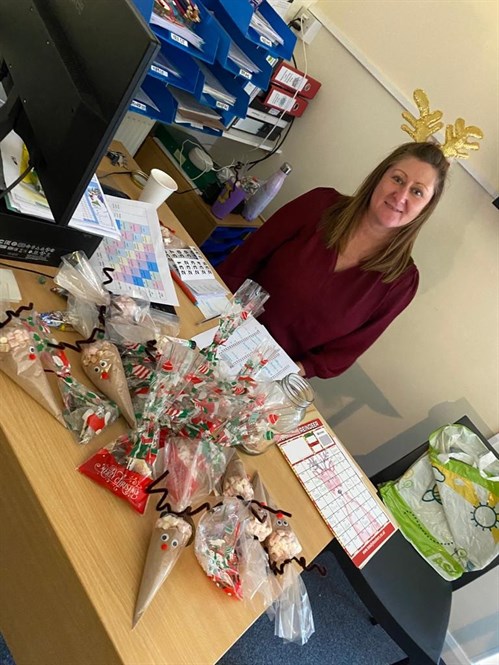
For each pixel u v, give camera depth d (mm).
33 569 715
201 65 1805
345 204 1572
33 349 764
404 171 1406
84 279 921
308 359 1715
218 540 794
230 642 727
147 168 2240
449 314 1931
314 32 2127
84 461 755
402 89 1952
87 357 851
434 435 1685
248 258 1696
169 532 725
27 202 854
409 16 1884
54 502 685
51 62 705
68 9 689
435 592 1570
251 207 2230
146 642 644
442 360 1973
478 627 1950
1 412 716
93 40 644
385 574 1508
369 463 2227
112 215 1030
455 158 1633
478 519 1594
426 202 1415
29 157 835
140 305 1003
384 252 1525
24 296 878
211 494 879
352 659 1811
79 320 898
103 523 712
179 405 876
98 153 657
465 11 1762
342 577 2049
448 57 1825
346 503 1131
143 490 760
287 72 2006
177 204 2207
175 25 1444
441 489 1636
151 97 1754
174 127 2184
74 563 650
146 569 690
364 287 1580
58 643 692
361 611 1980
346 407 2262
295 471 1083
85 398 796
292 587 871
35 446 718
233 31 1725
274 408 967
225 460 907
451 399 1974
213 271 1371
